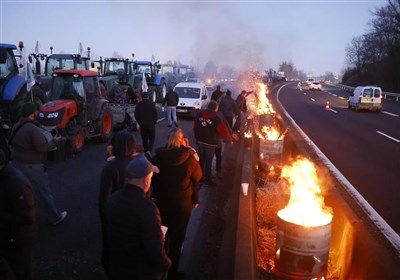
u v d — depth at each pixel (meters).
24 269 4.14
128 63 25.69
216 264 5.44
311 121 23.31
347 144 15.36
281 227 4.59
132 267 3.30
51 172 10.31
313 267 4.41
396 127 21.42
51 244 6.12
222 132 9.00
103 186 4.36
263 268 5.16
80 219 7.14
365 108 31.05
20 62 13.25
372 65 77.69
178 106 21.36
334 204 6.42
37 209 7.23
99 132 14.11
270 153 9.45
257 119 16.89
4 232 3.96
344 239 5.49
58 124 11.42
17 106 12.78
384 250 4.73
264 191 8.05
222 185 9.20
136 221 3.23
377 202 8.11
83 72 13.48
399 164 11.84
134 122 17.14
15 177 3.97
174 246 4.89
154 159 4.86
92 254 5.82
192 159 4.89
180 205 4.82
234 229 5.95
